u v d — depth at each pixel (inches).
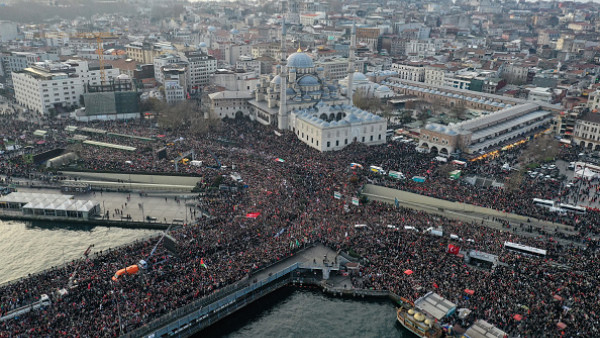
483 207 7012.8
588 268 5359.3
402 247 5905.5
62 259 6269.7
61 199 7534.5
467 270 5403.5
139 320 4672.7
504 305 4785.9
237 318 5364.2
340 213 6801.2
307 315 5388.8
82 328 4446.4
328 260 5979.3
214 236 6181.1
